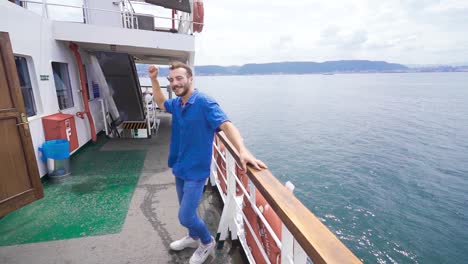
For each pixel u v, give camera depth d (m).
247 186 2.39
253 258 2.12
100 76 6.72
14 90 2.88
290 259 1.28
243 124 68.81
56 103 5.01
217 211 3.19
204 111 1.79
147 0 5.62
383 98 137.25
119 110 7.52
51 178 4.29
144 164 5.03
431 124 68.62
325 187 31.16
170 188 3.94
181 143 1.93
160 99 2.20
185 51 6.27
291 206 1.21
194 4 6.04
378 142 51.38
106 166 4.90
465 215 24.69
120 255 2.39
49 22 4.89
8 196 2.85
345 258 0.84
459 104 109.00
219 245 2.46
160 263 2.28
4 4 3.59
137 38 5.65
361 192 29.73
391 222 23.56
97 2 6.35
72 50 5.70
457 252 19.66
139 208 3.31
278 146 48.78
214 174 3.72
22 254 2.42
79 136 5.87
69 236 2.70
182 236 2.70
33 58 4.29
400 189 30.42
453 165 38.03
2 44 2.78
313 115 83.31
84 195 3.69
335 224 23.23
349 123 70.44
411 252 19.59
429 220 23.80
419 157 41.81
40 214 3.17
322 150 46.03
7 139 2.83
